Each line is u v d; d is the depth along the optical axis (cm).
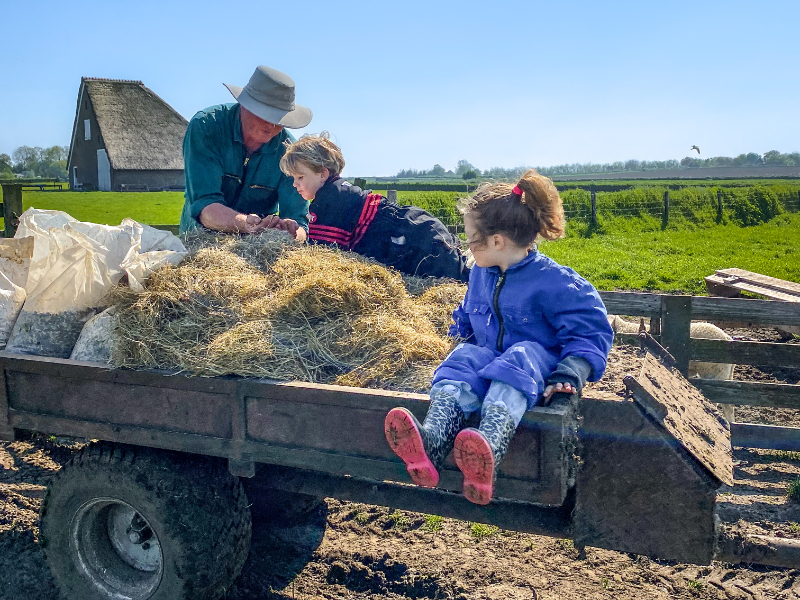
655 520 232
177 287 318
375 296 326
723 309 539
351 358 295
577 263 1566
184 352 287
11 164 14438
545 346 259
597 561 374
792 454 530
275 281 343
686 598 341
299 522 413
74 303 339
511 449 230
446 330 330
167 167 5878
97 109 5922
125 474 286
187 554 281
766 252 1822
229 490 299
